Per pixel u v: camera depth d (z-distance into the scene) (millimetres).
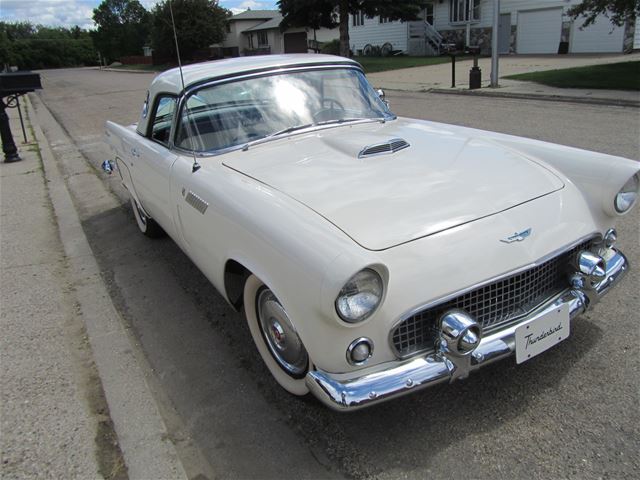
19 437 2512
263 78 3545
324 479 2221
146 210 4598
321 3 26953
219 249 2754
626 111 10117
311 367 2334
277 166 2898
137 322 3615
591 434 2320
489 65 22359
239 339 3324
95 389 2867
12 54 88188
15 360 3156
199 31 45625
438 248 2217
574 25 25797
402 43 34219
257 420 2594
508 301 2383
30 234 5402
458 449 2307
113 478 2256
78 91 26703
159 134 3969
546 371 2740
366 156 2941
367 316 2006
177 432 2551
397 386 2113
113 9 84875
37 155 9695
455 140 3260
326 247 2027
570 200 2707
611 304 3289
